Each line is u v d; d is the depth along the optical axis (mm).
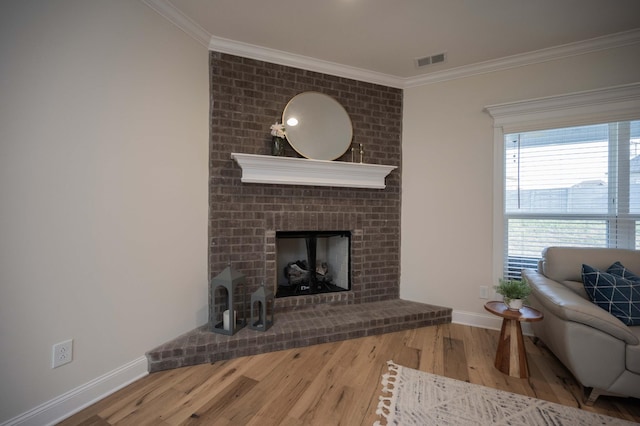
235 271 2367
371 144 3072
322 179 2723
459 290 2938
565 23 2207
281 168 2549
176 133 2195
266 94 2654
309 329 2395
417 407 1634
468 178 2904
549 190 2635
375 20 2203
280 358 2178
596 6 2008
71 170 1566
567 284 2209
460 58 2738
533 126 2621
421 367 2070
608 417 1571
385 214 3141
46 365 1472
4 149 1325
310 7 2062
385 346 2393
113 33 1756
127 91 1844
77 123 1590
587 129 2492
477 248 2863
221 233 2510
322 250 3410
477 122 2867
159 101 2061
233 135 2541
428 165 3090
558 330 1817
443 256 3016
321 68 2840
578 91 2416
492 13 2104
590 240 2496
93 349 1674
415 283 3148
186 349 2051
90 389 1645
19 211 1375
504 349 2018
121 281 1822
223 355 2143
